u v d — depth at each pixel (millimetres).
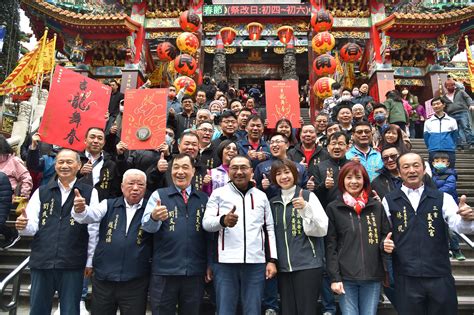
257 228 4617
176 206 4652
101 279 4453
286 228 4734
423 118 15023
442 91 16031
